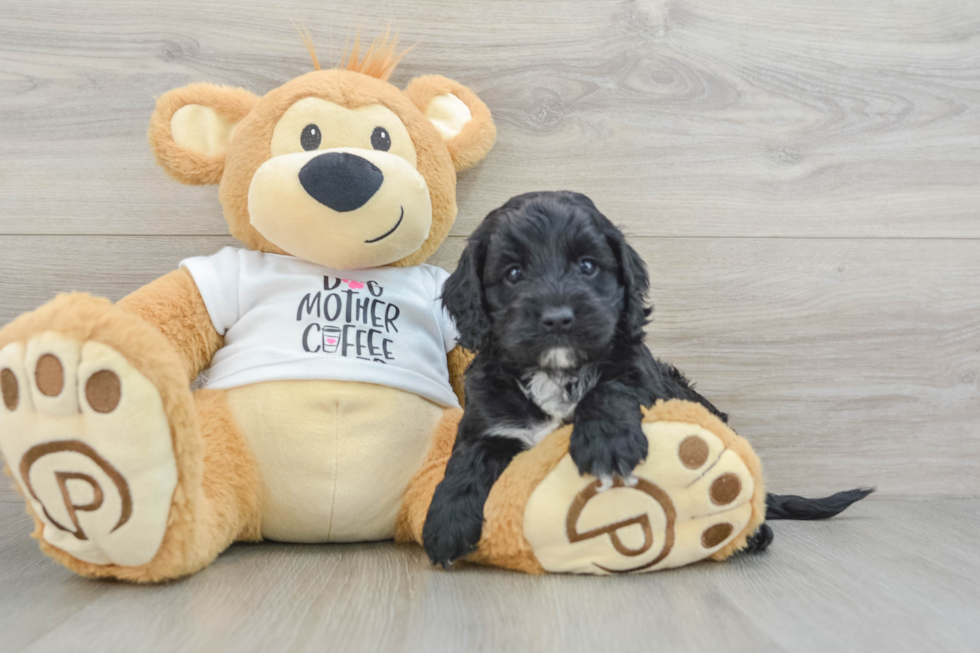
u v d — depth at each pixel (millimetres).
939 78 2594
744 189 2529
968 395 2566
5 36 2355
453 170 2160
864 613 1327
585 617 1295
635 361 1712
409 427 1876
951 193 2582
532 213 1709
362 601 1385
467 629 1233
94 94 2375
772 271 2527
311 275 1948
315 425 1785
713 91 2527
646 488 1509
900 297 2553
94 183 2375
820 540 1910
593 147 2498
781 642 1182
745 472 1555
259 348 1849
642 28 2506
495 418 1697
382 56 2215
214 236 2404
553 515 1522
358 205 1791
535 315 1560
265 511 1817
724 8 2531
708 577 1555
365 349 1872
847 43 2570
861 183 2562
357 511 1816
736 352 2512
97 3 2375
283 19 2418
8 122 2355
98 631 1226
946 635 1221
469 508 1602
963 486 2553
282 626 1247
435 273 2197
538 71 2486
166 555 1480
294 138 1916
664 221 2508
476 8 2465
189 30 2398
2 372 1349
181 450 1439
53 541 1476
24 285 2352
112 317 1368
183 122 2035
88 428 1354
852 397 2533
